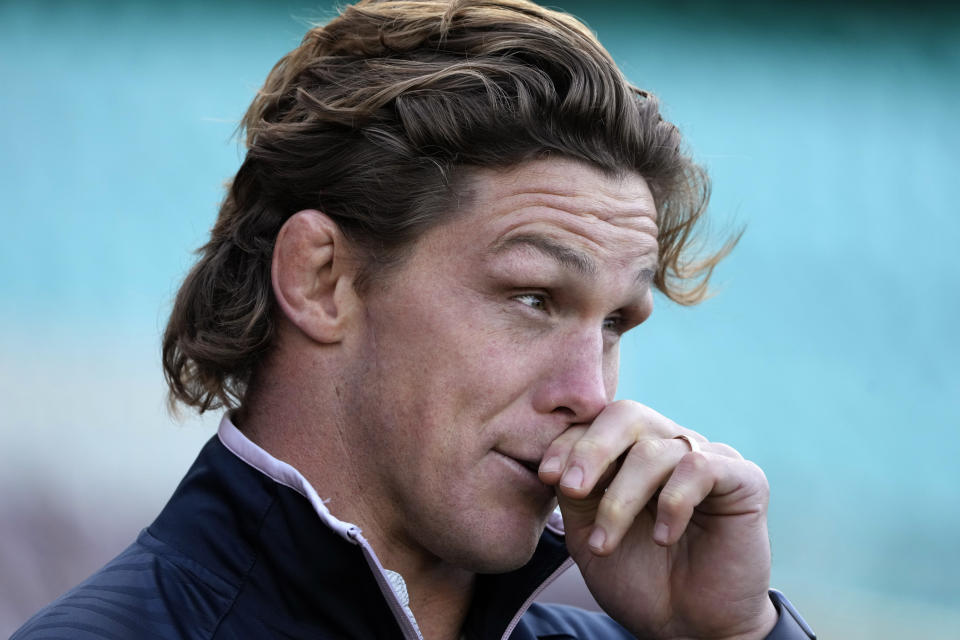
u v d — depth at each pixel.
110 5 22.56
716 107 25.70
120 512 16.41
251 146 5.69
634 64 25.73
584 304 5.08
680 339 23.09
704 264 7.15
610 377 5.52
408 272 5.07
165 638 4.71
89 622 4.69
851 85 25.94
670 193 5.92
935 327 24.23
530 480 5.12
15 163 20.97
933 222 25.11
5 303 19.56
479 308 5.00
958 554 21.23
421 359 5.01
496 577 5.61
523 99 5.01
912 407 23.11
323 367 5.24
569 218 5.00
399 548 5.26
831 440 22.66
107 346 19.42
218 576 4.94
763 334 23.67
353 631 4.88
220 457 5.22
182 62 22.59
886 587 20.38
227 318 5.60
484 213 5.00
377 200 5.11
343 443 5.20
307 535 4.91
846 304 24.30
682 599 5.76
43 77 21.77
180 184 21.56
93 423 17.66
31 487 16.31
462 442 4.98
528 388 5.05
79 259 20.39
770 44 26.08
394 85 5.16
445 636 5.52
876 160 25.53
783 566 20.73
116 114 21.83
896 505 21.78
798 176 25.27
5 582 14.74
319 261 5.22
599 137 5.13
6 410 17.45
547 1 25.59
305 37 5.79
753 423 22.47
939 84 25.89
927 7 26.05
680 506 5.21
